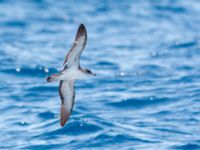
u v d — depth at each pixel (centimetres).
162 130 1794
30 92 2198
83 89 2234
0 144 1708
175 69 2558
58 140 1714
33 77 2425
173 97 2134
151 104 2067
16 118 1911
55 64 2617
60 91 1407
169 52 2873
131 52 2869
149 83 2334
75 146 1667
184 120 1894
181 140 1709
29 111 1975
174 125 1845
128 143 1680
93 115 1906
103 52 2852
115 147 1655
